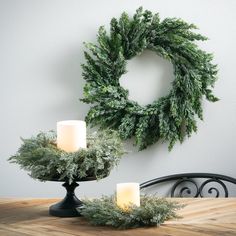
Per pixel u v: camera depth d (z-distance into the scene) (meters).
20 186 2.99
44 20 2.95
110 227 1.70
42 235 1.61
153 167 2.91
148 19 2.85
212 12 2.88
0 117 2.98
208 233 1.60
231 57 2.88
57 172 1.80
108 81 2.85
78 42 2.93
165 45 2.86
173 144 2.85
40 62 2.95
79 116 2.94
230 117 2.89
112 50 2.85
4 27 2.97
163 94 2.91
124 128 2.84
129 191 1.78
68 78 2.94
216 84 2.88
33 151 1.80
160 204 1.79
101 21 2.92
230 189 2.89
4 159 2.98
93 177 1.83
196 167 2.91
